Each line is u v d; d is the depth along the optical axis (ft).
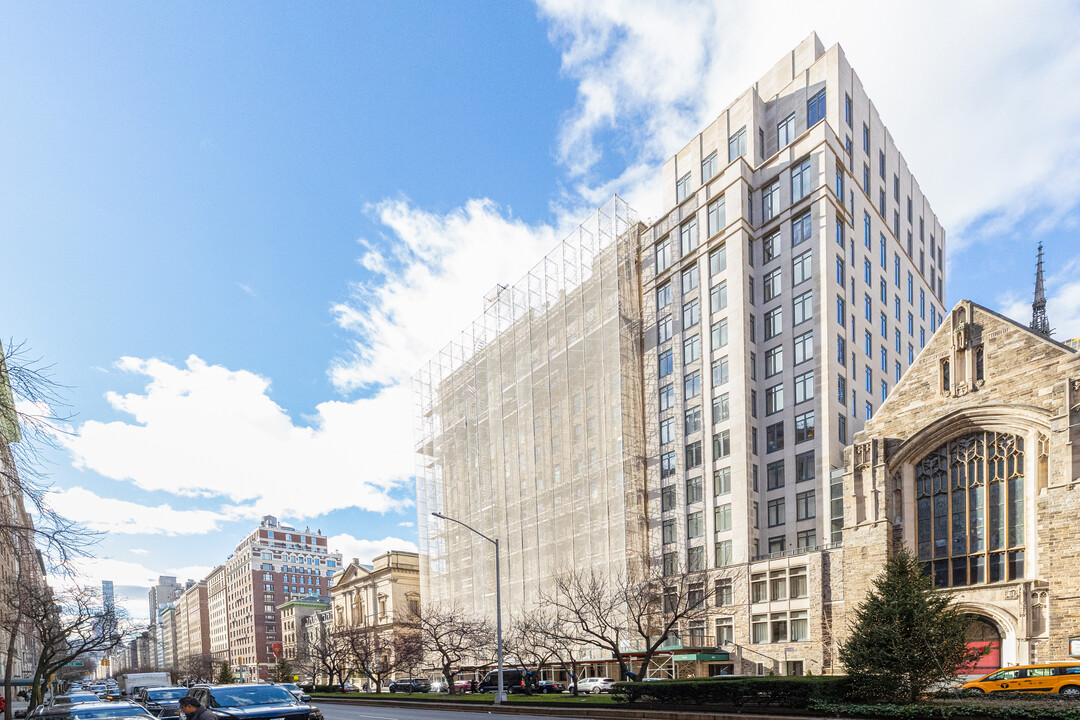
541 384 230.89
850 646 74.64
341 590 351.87
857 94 188.85
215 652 613.52
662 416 194.59
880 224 192.34
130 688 141.18
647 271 209.05
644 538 188.75
